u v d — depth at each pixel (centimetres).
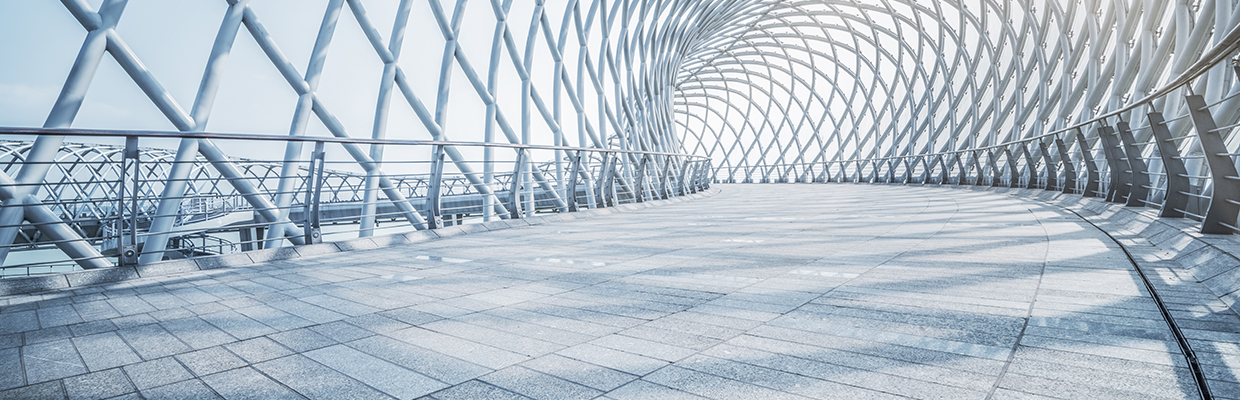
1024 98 2525
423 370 229
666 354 243
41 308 348
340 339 275
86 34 752
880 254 516
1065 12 2100
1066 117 2089
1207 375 193
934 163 2727
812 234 703
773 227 808
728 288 384
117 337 281
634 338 269
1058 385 192
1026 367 210
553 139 1777
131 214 474
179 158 845
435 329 292
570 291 388
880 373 211
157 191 1180
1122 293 321
